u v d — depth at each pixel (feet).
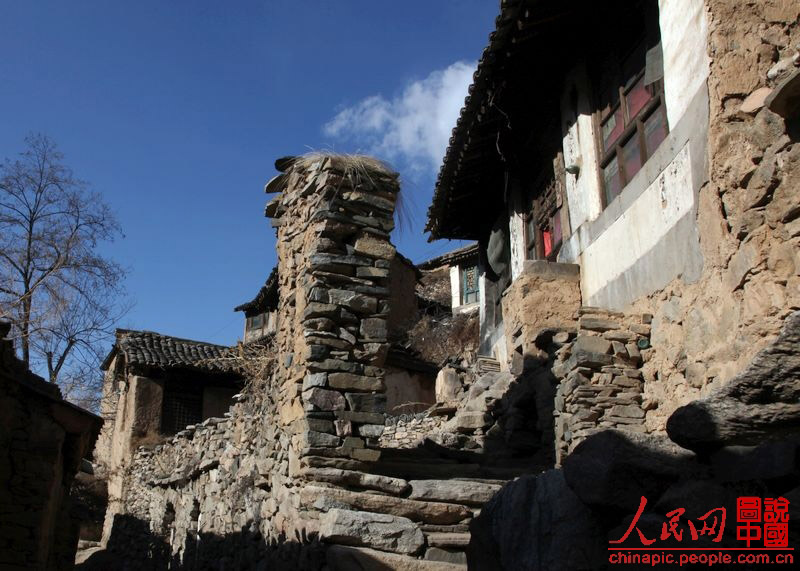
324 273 21.90
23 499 23.93
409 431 41.75
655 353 24.43
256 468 26.04
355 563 16.57
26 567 23.43
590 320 25.77
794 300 16.31
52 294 51.62
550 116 36.47
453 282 88.79
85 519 64.28
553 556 9.99
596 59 32.12
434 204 44.14
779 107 16.28
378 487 19.53
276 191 27.25
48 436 24.86
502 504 11.64
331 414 20.58
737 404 9.30
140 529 47.96
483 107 34.42
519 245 40.22
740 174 17.81
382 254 22.62
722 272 19.44
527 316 31.04
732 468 8.93
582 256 31.50
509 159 39.99
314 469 19.65
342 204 22.67
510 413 31.83
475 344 65.31
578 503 10.14
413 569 16.93
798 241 16.21
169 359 62.90
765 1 18.67
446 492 19.71
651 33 26.81
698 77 22.03
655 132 26.61
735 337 18.72
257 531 24.27
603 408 24.52
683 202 23.02
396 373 55.11
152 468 48.26
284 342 24.44
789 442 8.48
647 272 25.57
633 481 9.55
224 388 66.03
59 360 53.11
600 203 30.55
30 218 54.03
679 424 9.60
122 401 64.75
